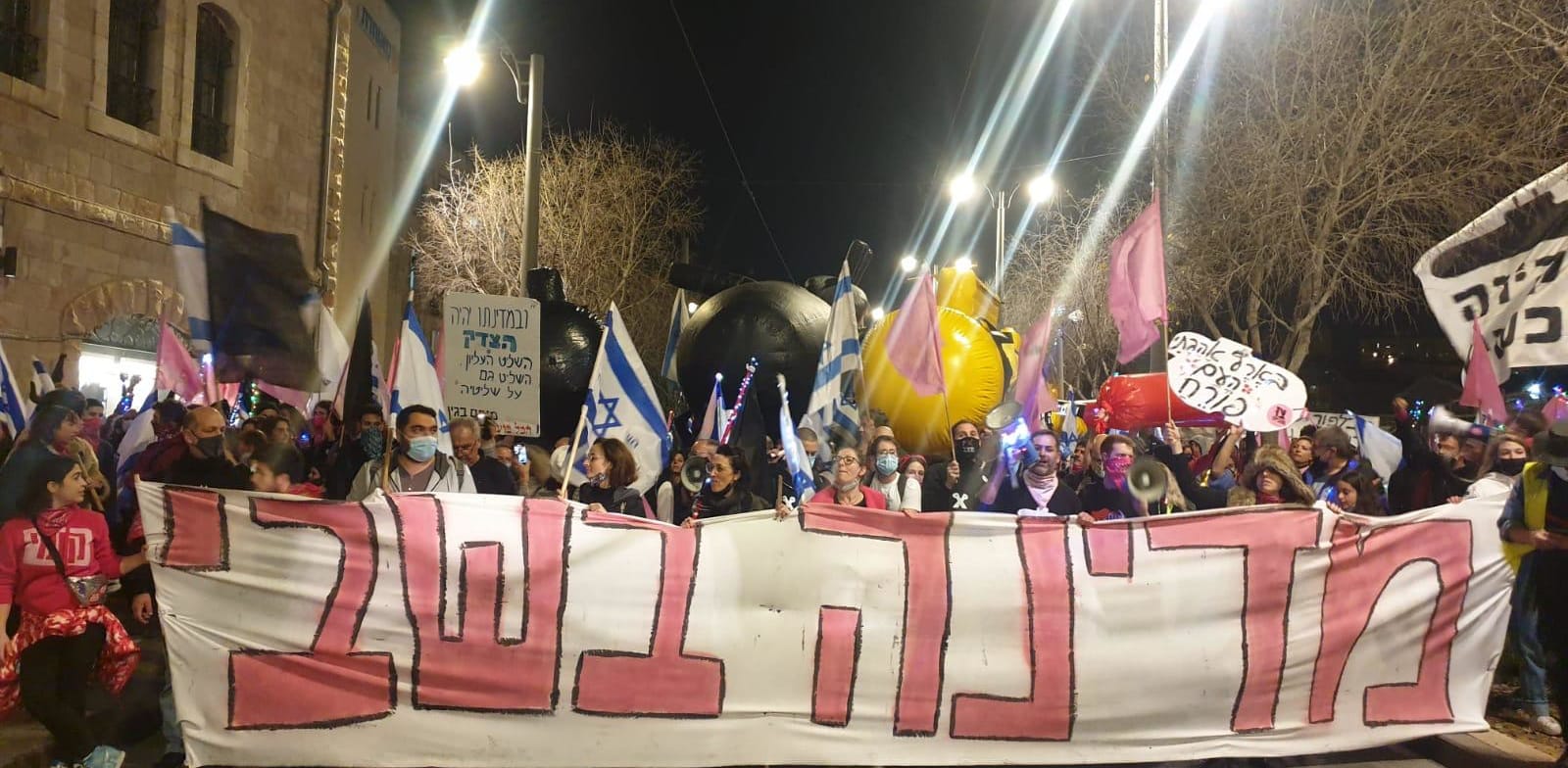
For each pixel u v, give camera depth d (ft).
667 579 18.16
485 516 17.93
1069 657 18.69
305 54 70.49
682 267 45.98
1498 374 21.58
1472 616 19.88
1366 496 25.40
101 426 31.40
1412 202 54.54
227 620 17.04
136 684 22.16
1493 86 50.16
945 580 18.61
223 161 62.64
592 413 22.31
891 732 18.37
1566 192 20.65
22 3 47.55
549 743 17.72
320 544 17.39
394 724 17.40
